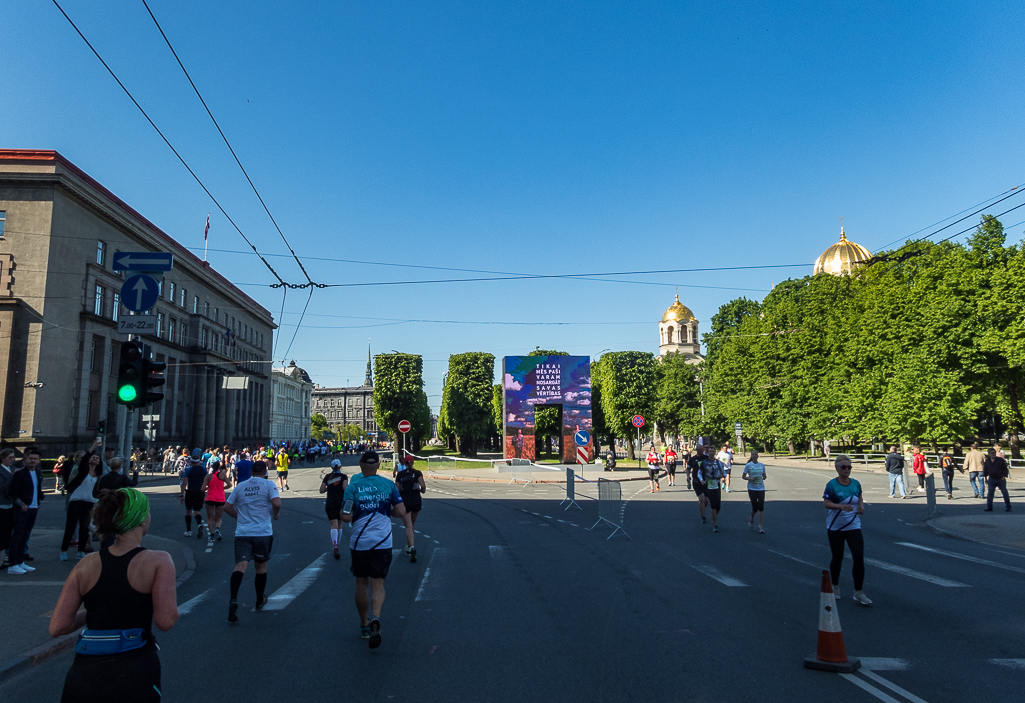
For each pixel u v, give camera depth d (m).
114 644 3.32
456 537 14.67
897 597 8.59
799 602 8.32
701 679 5.59
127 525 3.44
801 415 52.16
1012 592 8.90
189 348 63.81
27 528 10.61
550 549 12.85
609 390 55.81
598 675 5.71
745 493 26.83
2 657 6.18
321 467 56.75
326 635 7.05
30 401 39.81
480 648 6.51
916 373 37.97
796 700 5.12
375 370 59.41
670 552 12.33
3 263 40.75
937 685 5.43
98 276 46.22
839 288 52.38
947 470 23.50
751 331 61.12
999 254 39.25
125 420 11.77
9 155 41.22
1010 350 36.12
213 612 8.12
